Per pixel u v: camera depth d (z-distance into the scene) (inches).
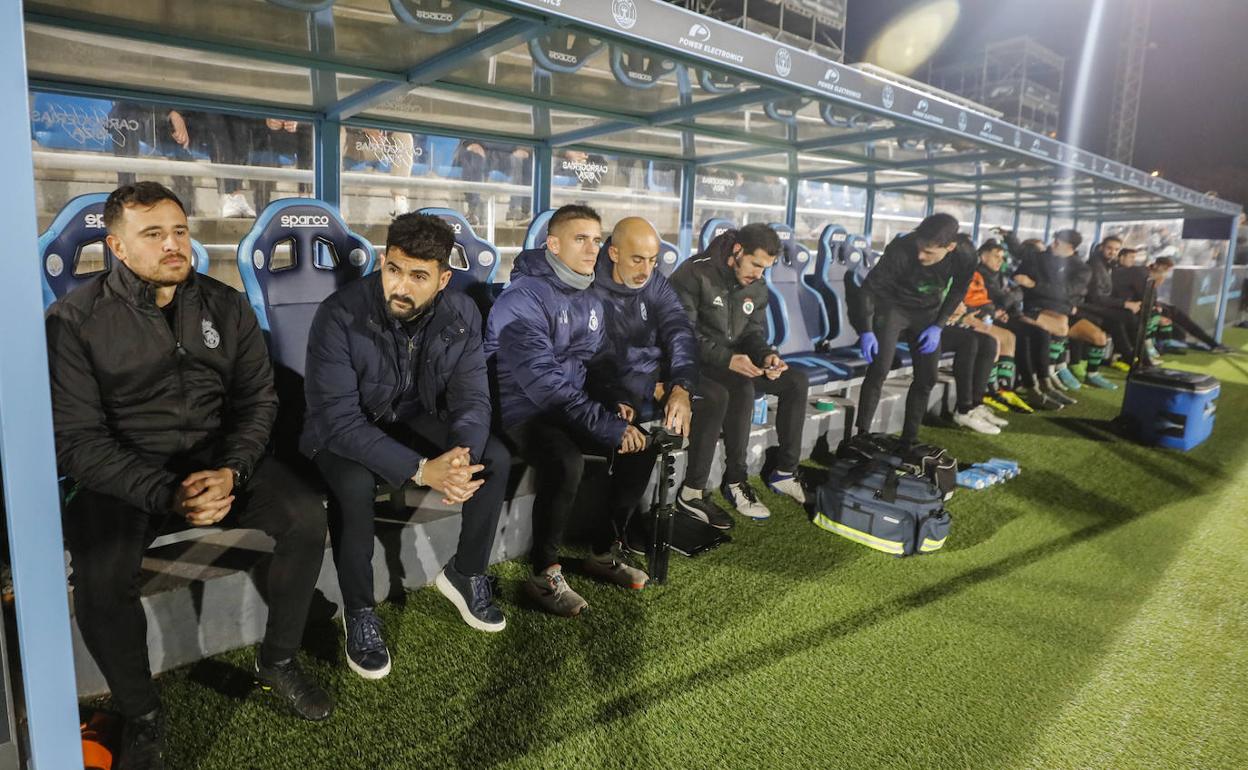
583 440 92.0
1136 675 78.2
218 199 141.7
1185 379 165.0
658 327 105.8
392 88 114.0
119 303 60.7
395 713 66.2
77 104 122.9
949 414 185.9
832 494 111.9
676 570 97.3
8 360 39.6
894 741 65.7
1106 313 260.1
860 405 146.5
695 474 110.6
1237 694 75.4
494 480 77.0
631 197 196.5
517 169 178.1
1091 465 152.9
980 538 114.1
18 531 41.6
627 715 67.5
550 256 91.6
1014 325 207.5
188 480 59.6
